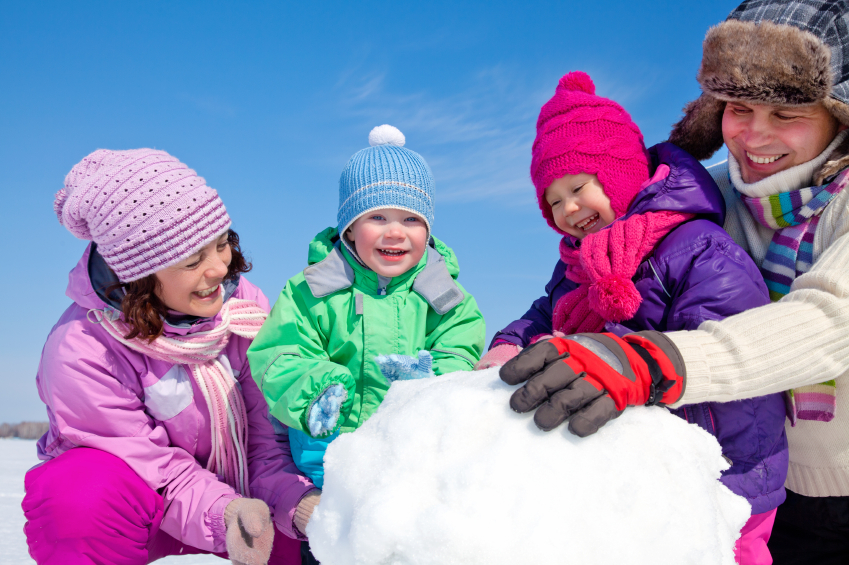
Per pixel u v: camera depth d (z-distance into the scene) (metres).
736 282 1.59
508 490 1.00
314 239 2.31
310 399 1.80
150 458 1.98
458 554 0.95
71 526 1.77
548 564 0.93
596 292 1.69
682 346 1.33
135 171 1.90
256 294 2.44
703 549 1.01
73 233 2.00
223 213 2.00
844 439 1.78
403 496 1.03
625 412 1.19
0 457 9.30
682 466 1.10
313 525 1.18
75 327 2.01
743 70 1.61
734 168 1.85
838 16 1.60
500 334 2.18
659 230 1.73
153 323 1.93
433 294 2.20
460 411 1.13
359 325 2.15
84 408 1.96
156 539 2.11
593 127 1.93
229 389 2.15
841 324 1.38
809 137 1.67
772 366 1.34
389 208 2.11
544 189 2.03
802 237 1.71
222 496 1.92
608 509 1.00
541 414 1.08
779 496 1.62
